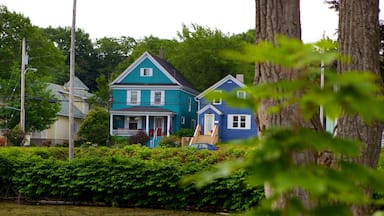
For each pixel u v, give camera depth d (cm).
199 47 5981
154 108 4684
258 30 524
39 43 5194
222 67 5947
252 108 207
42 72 5234
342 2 645
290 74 266
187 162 2122
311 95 189
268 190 362
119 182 1977
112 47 7831
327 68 216
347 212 188
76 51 7650
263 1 518
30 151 2389
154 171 1945
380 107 173
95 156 2303
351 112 190
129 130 4575
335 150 195
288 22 510
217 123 4366
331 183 177
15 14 5006
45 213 1770
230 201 1830
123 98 4731
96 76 7700
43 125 4344
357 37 627
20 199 2091
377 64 632
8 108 4119
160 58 5128
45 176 2052
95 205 2016
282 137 196
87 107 5947
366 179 196
